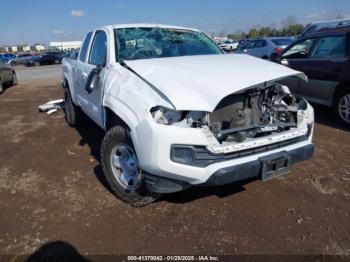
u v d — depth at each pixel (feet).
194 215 9.64
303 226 9.02
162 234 8.80
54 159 14.21
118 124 10.22
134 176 9.74
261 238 8.57
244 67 9.82
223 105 9.12
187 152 8.10
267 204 10.14
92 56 14.12
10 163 13.89
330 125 17.94
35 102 29.01
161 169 8.21
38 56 118.73
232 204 10.18
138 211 9.89
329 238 8.52
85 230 9.04
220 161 8.27
